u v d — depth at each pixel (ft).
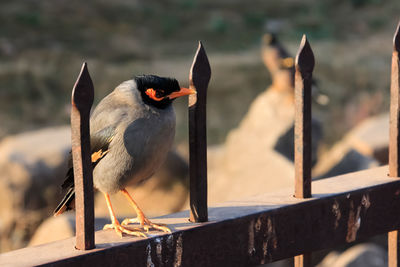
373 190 14.34
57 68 86.02
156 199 43.50
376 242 34.76
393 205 14.71
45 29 96.68
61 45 92.89
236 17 113.70
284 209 13.34
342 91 86.17
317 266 33.71
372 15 117.80
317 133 50.72
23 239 43.27
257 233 13.16
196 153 12.55
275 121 44.70
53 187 44.24
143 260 12.10
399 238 15.11
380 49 102.53
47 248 11.71
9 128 72.33
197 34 105.70
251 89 86.02
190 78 12.40
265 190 37.70
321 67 92.73
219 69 88.48
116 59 91.91
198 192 12.59
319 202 13.71
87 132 11.21
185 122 76.02
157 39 101.96
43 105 78.64
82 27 99.96
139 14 108.78
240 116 80.33
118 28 102.63
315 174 40.68
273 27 60.64
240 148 43.16
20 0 104.22
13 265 11.00
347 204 14.07
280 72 54.75
